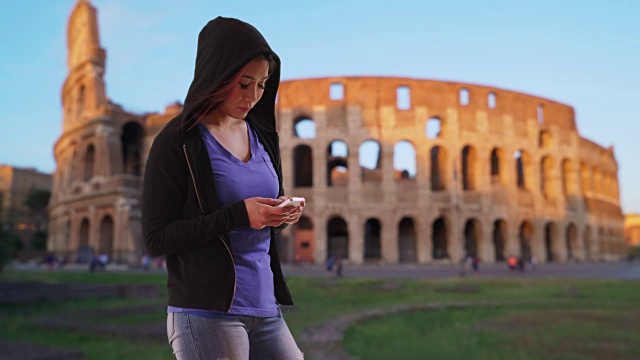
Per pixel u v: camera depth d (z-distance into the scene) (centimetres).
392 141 4934
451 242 4844
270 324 184
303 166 5606
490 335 957
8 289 1595
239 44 174
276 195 196
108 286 1795
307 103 4975
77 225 5650
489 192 5019
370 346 838
